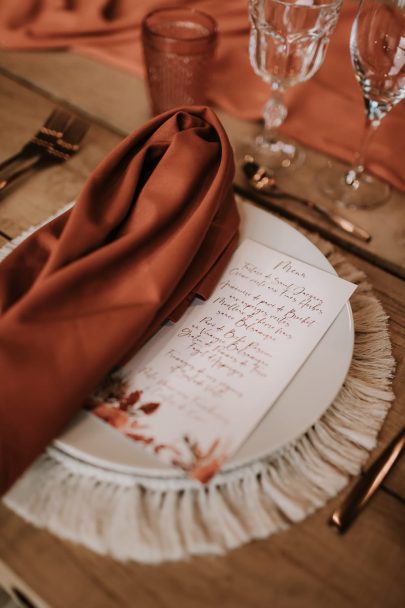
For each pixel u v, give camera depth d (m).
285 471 0.37
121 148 0.45
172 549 0.34
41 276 0.39
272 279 0.45
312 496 0.36
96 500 0.35
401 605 0.33
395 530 0.36
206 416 0.37
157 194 0.43
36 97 0.66
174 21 0.63
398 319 0.47
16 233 0.51
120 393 0.38
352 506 0.36
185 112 0.47
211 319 0.42
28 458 0.35
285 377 0.39
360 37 0.49
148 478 0.35
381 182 0.60
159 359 0.40
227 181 0.45
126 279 0.40
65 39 0.75
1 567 0.35
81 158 0.59
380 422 0.39
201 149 0.45
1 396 0.35
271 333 0.42
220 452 0.35
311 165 0.61
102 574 0.34
